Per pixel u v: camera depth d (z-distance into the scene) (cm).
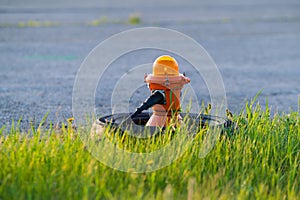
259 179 1533
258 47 5794
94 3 11575
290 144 1762
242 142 1728
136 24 7531
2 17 8219
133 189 1373
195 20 8331
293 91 3559
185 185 1446
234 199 1381
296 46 5916
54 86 3531
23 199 1321
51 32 6588
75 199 1323
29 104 2955
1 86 3509
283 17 9000
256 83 3822
